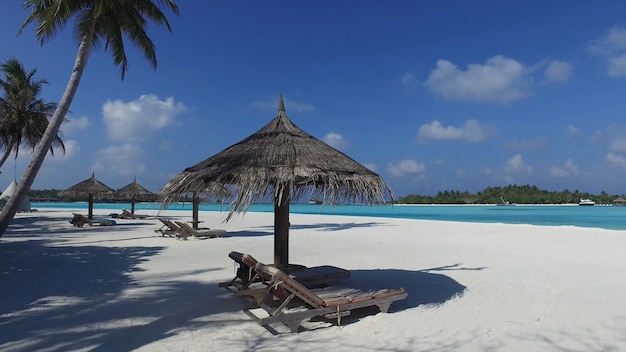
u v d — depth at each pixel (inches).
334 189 211.6
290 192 227.3
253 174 199.9
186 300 254.1
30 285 293.7
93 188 970.7
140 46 634.8
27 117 1010.1
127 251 474.3
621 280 313.6
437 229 795.4
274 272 193.9
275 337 189.3
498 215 1748.3
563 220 1344.7
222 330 199.2
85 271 348.2
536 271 350.6
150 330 198.7
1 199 1283.2
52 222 974.4
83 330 198.4
